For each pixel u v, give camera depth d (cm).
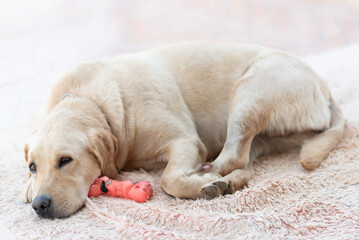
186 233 178
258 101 204
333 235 174
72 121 190
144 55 216
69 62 286
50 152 183
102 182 190
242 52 218
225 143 202
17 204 192
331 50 291
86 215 185
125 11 365
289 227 178
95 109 196
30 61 288
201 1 386
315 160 201
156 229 177
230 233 176
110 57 288
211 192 188
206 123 211
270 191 188
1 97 257
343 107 233
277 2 380
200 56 216
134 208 184
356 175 195
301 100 208
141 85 204
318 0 382
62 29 333
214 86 213
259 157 213
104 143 193
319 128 212
